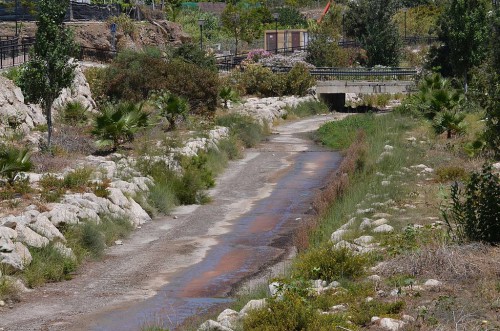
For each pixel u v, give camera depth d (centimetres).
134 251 1958
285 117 5234
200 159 2881
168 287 1641
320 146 3891
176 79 4156
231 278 1700
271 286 1418
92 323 1395
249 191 2758
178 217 2366
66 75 2827
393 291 1321
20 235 1733
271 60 6625
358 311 1232
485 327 1114
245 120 4125
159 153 2845
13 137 2867
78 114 3366
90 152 2911
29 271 1652
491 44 2989
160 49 5178
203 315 1409
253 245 1998
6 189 2089
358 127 4119
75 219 1948
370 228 1823
